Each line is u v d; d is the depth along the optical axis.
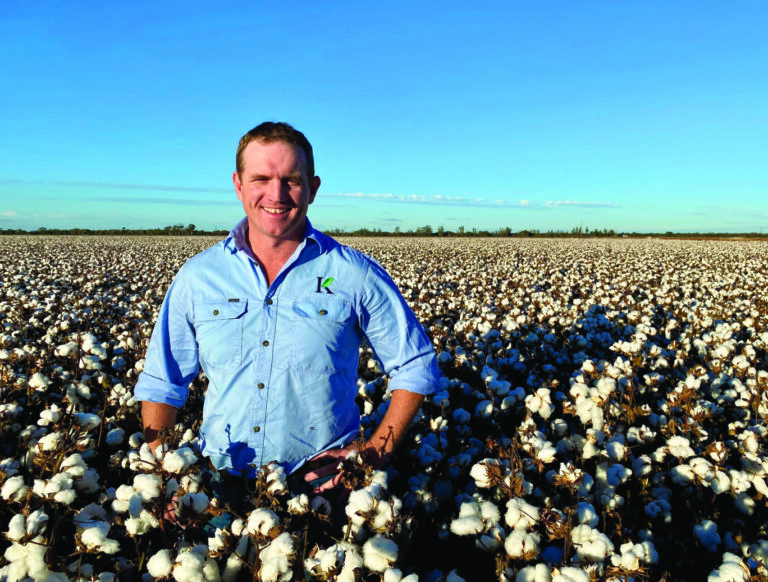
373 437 2.11
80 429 2.51
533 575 1.81
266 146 1.91
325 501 1.83
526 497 2.36
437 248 36.59
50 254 26.81
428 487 2.75
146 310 8.84
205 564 1.65
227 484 2.03
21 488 1.75
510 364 5.21
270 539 1.56
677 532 2.72
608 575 1.83
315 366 2.01
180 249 32.25
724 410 4.25
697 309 9.05
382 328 2.13
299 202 1.96
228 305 2.02
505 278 17.14
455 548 2.40
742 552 2.48
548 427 3.23
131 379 4.30
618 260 25.64
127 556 2.05
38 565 1.58
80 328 7.07
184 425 3.64
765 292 12.63
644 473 2.90
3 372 3.53
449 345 6.03
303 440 2.02
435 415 3.70
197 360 2.23
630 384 3.71
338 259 2.08
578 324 7.53
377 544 1.66
